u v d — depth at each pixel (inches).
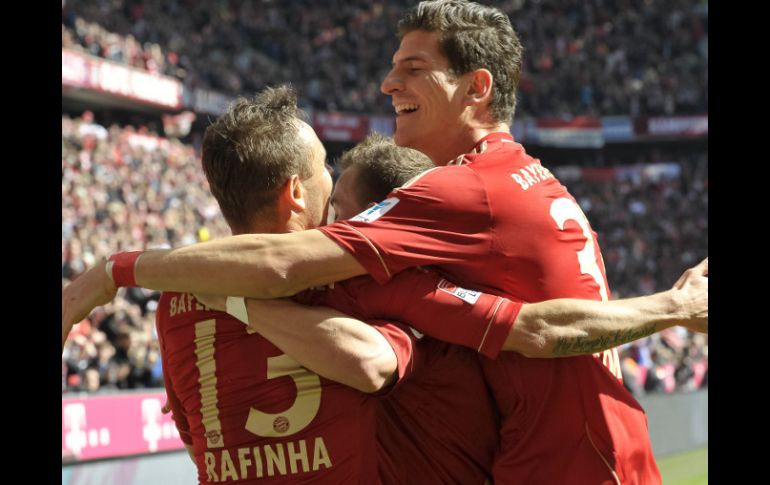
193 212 691.4
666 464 466.0
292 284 79.7
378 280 81.7
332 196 96.2
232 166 83.5
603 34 1190.3
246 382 80.4
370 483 81.7
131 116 916.0
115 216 598.2
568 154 1208.8
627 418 90.0
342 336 77.9
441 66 97.0
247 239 80.5
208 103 914.1
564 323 82.4
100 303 85.7
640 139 1122.0
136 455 317.4
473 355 87.8
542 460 86.0
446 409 87.5
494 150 92.6
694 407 518.6
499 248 85.7
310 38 1104.8
